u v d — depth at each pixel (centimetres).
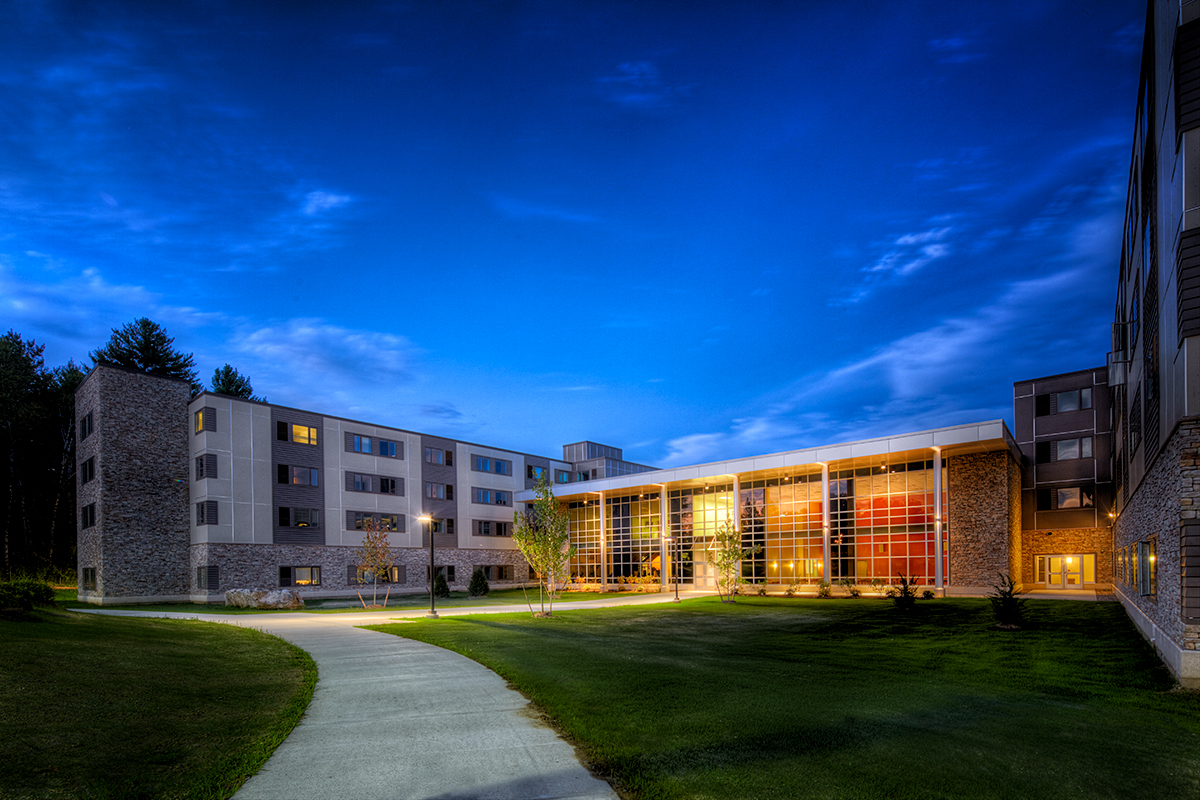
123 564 3681
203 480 3869
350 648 1658
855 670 1356
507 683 1193
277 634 1966
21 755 675
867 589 3794
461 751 768
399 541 4916
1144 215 1708
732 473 4319
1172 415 1284
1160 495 1430
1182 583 1177
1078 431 3862
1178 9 1202
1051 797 650
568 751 768
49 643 1237
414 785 655
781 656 1565
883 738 820
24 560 5053
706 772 690
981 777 694
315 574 4328
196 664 1295
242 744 791
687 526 4975
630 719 903
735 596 3791
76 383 5406
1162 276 1374
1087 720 955
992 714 973
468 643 1758
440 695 1085
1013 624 2070
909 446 3500
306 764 720
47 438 5384
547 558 2830
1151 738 867
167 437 3950
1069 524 3841
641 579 5212
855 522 3962
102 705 880
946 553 3559
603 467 6806
